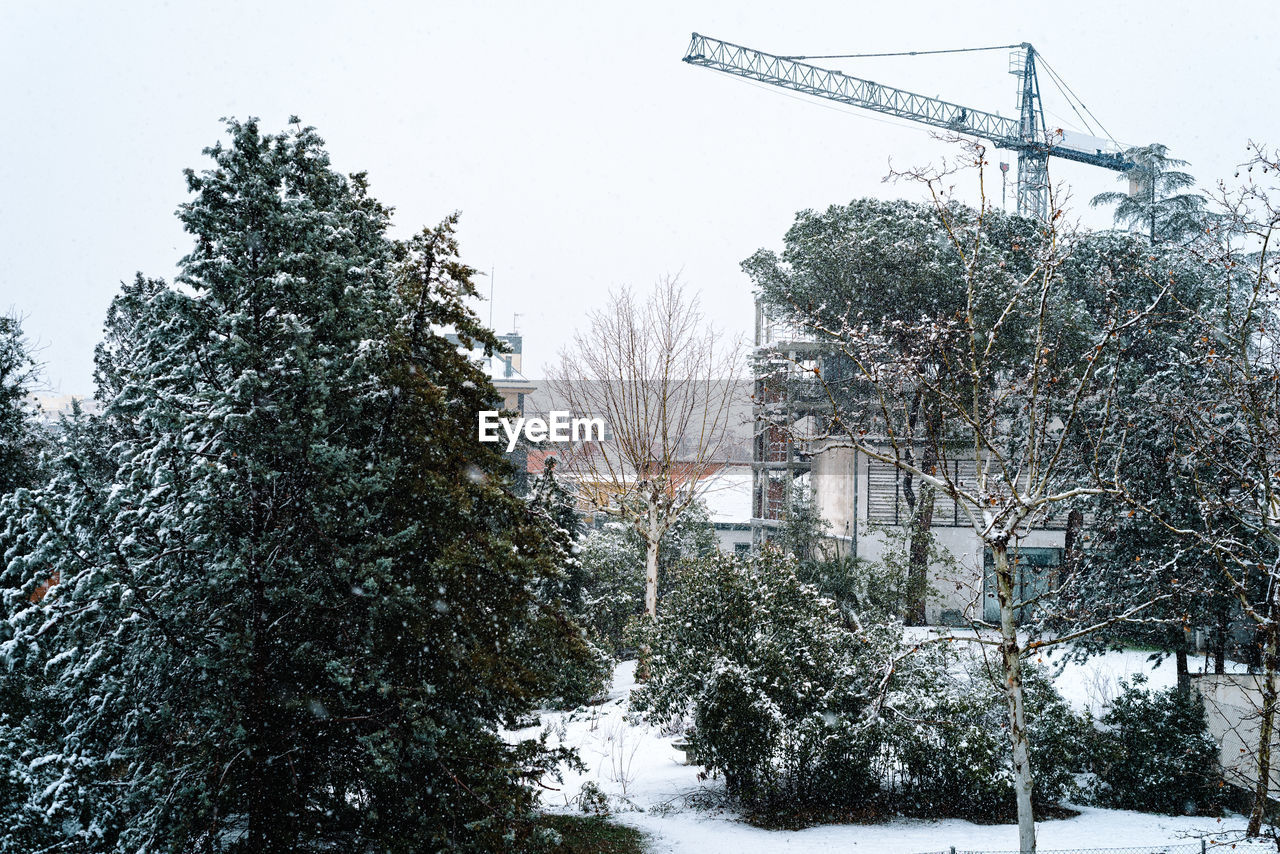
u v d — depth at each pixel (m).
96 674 12.70
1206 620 24.31
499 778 14.09
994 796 20.33
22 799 11.95
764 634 21.00
